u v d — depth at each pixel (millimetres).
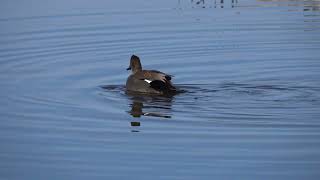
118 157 38938
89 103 48125
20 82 52625
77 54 59906
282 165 37375
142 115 45469
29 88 51250
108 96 49500
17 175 36719
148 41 63469
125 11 74000
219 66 56312
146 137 41812
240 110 45562
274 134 41656
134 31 66500
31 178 36281
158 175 36344
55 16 72062
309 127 42531
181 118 44656
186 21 69688
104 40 63844
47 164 38094
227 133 42094
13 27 68125
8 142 41281
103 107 47250
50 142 41281
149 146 40406
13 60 58188
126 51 60812
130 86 50625
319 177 35625
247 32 65938
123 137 41875
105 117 45344
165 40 63781
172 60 58312
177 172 36688
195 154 39062
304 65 56062
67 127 43688
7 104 47875
